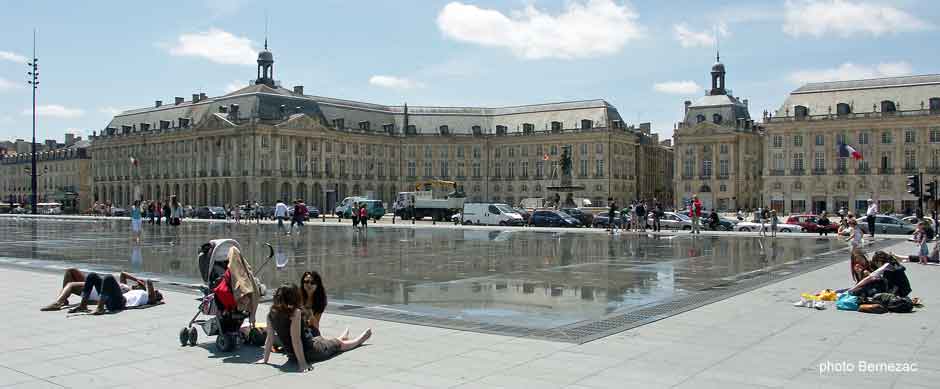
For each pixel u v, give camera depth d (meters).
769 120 115.12
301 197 117.56
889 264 14.89
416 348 11.04
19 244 36.16
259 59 121.38
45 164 161.12
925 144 103.94
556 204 76.81
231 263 11.11
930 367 9.88
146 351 10.94
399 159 132.25
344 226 64.31
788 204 113.81
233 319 11.06
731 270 23.59
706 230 58.41
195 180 121.88
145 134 131.88
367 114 130.88
